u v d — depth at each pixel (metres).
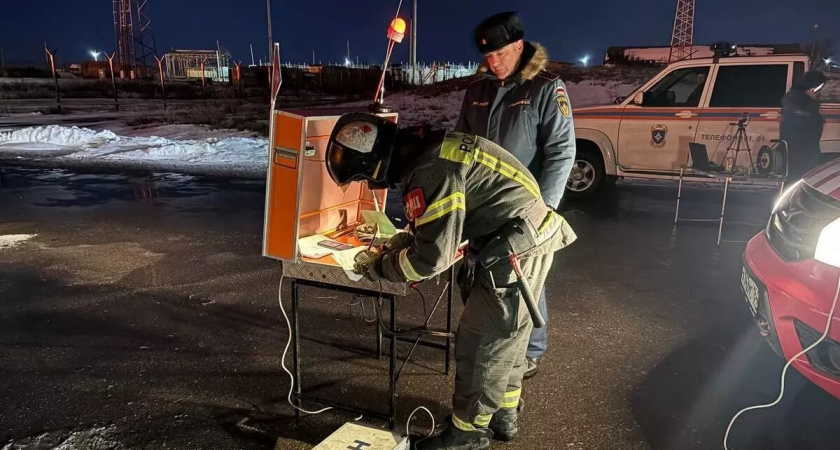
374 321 4.14
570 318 4.20
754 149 7.33
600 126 8.15
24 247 5.84
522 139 2.87
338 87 32.53
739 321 4.15
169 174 10.21
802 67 7.23
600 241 6.19
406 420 2.97
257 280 4.93
